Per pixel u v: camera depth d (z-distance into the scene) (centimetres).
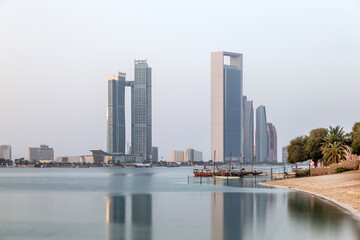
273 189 8988
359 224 3931
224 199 6938
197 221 4459
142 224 4341
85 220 4731
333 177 9781
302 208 5156
